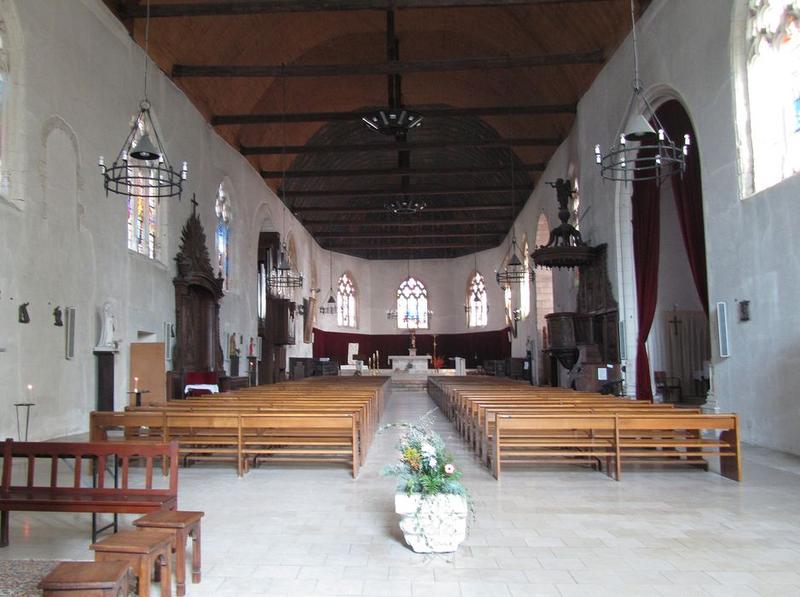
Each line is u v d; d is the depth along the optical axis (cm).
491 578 487
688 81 1322
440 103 3106
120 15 1538
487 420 974
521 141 2492
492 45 2491
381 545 570
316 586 473
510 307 4088
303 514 678
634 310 1753
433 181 4338
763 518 657
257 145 2762
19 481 857
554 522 645
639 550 554
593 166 2008
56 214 1227
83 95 1339
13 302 1086
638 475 893
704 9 1242
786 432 1034
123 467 570
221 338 2238
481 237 4609
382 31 2539
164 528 459
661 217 2075
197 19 1847
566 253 1906
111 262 1447
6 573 491
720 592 458
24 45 1136
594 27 1847
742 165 1140
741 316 1153
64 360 1242
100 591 344
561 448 1085
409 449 570
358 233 4100
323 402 1126
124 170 1510
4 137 1109
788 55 1055
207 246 2103
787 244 1015
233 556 541
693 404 1888
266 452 901
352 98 3009
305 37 2442
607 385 1762
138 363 1504
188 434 1010
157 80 1730
